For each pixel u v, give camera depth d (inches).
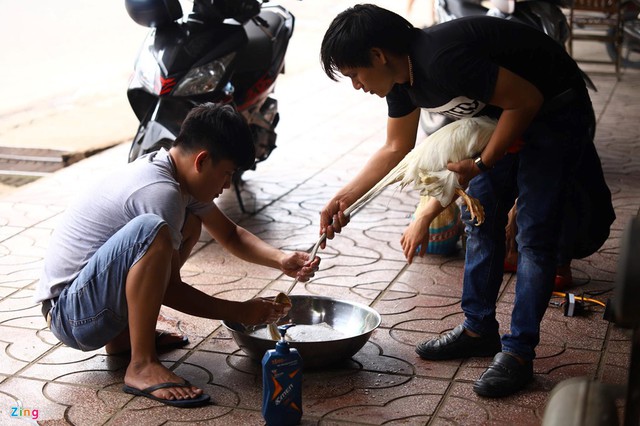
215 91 198.1
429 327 152.1
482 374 130.3
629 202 222.8
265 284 172.1
